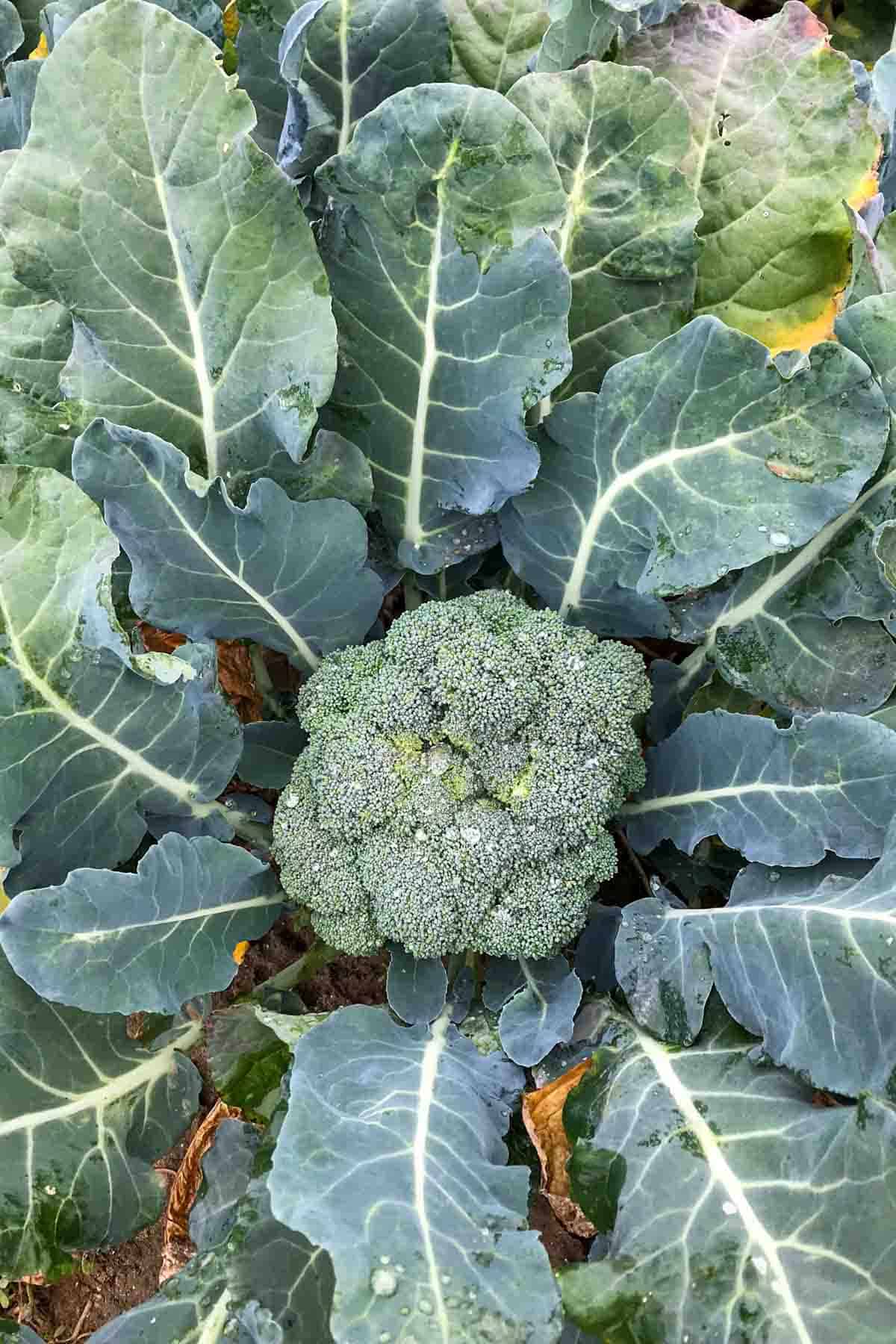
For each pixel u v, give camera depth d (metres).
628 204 0.66
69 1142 0.63
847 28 0.91
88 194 0.62
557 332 0.64
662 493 0.65
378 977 0.74
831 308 0.70
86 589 0.61
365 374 0.67
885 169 0.72
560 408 0.66
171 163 0.62
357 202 0.64
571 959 0.70
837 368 0.61
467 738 0.66
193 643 0.64
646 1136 0.60
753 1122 0.59
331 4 0.64
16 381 0.65
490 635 0.66
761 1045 0.60
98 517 0.62
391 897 0.66
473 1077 0.63
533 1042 0.62
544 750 0.66
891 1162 0.56
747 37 0.70
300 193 0.67
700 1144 0.59
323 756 0.67
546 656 0.66
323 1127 0.57
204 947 0.65
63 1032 0.64
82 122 0.61
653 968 0.63
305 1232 0.53
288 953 0.75
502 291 0.64
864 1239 0.56
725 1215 0.57
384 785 0.66
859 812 0.61
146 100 0.61
